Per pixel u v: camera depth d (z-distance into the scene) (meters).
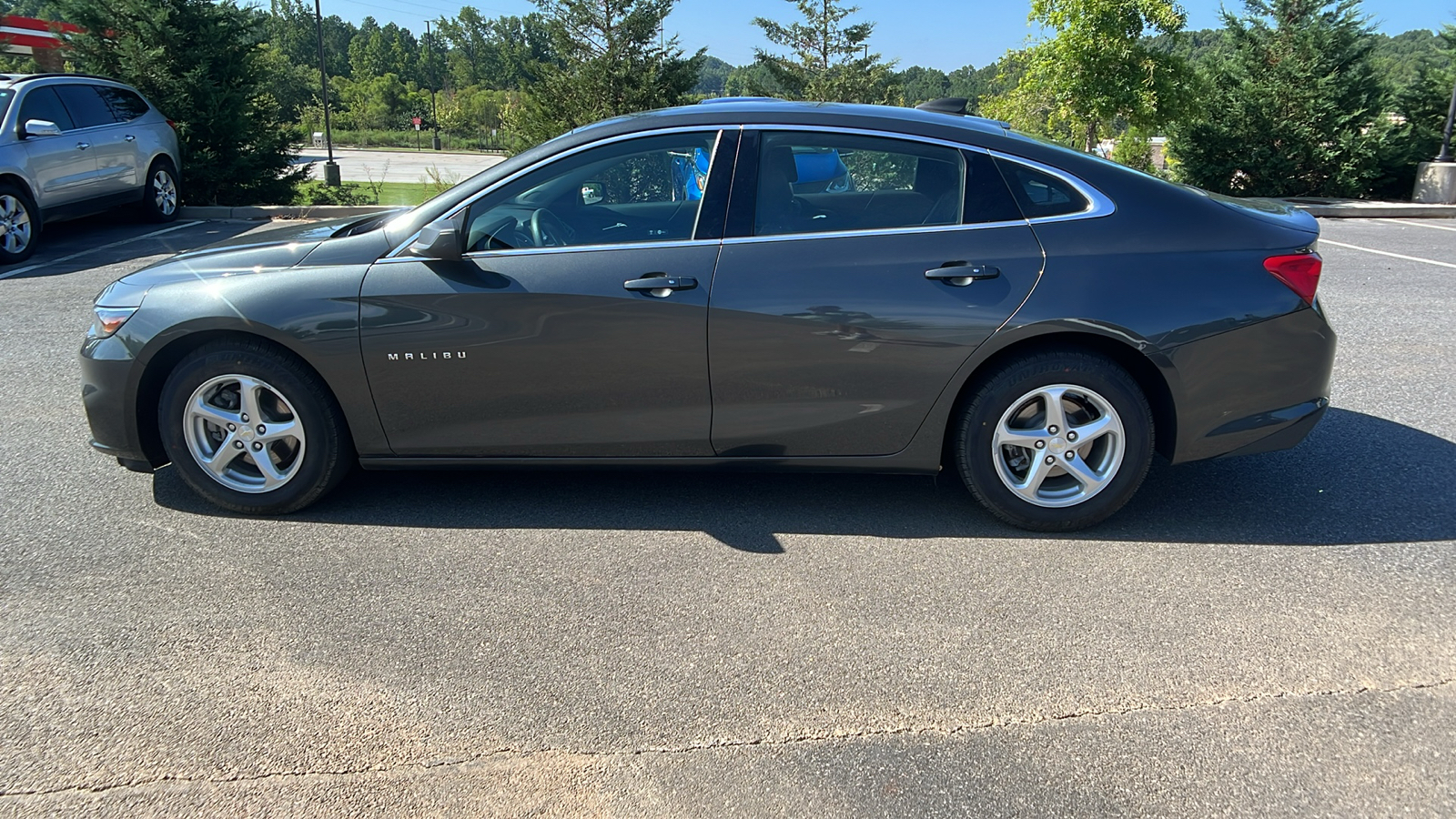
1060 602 3.30
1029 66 16.45
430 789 2.42
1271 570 3.52
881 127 3.73
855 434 3.77
